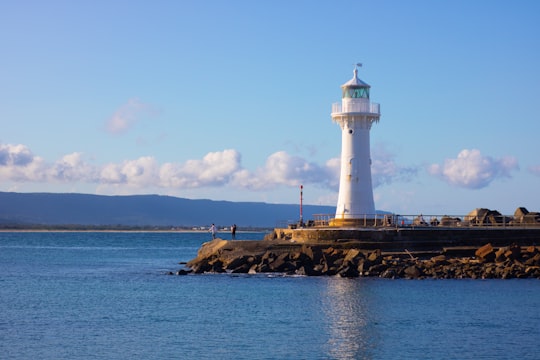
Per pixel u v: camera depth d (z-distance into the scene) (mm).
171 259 110188
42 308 52375
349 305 51625
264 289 60125
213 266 75500
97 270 85625
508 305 51156
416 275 65625
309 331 43031
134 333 42781
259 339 40906
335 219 80312
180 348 38875
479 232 73688
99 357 37031
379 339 40750
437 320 45938
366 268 67875
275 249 75438
